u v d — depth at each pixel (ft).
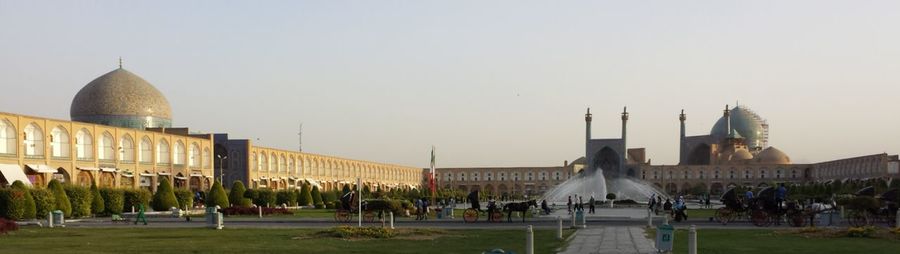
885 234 73.36
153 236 79.82
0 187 119.14
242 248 65.05
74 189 130.21
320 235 78.48
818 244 66.64
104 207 137.28
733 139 448.65
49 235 81.82
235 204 171.53
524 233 82.89
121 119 222.69
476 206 114.62
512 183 459.73
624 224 104.06
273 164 257.55
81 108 223.10
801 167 417.49
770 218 98.02
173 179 204.74
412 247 66.13
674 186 426.92
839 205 108.47
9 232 86.07
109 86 223.92
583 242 70.69
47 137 159.33
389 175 395.96
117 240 74.23
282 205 177.27
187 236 79.61
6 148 148.36
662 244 56.54
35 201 119.44
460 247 66.18
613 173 405.39
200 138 221.25
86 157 171.42
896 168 280.92
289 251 62.39
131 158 187.52
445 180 469.16
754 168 420.77
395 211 115.44
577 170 447.42
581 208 121.08
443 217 124.67
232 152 238.89
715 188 425.28
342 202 114.73
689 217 123.24
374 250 63.41
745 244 66.95
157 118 230.07
